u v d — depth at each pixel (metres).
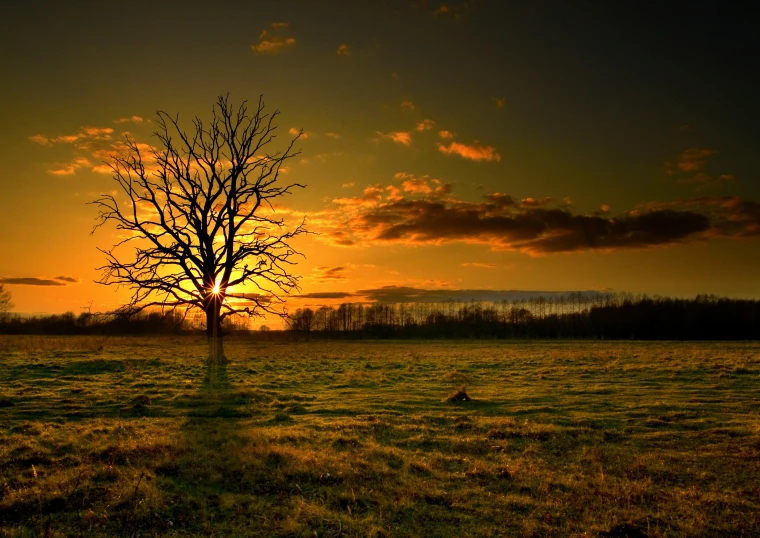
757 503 8.88
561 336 114.50
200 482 9.52
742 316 107.50
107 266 33.25
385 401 19.41
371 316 137.75
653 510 8.60
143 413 16.36
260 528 7.73
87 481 9.18
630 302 126.19
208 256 33.47
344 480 9.77
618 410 17.31
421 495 9.14
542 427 14.31
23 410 16.38
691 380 24.02
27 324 95.75
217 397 19.06
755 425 14.66
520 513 8.50
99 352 38.91
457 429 14.52
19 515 8.00
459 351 53.41
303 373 28.41
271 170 36.81
